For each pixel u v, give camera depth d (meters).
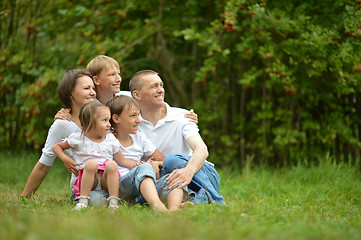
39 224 2.94
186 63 10.66
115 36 9.72
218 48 8.12
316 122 8.67
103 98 5.17
